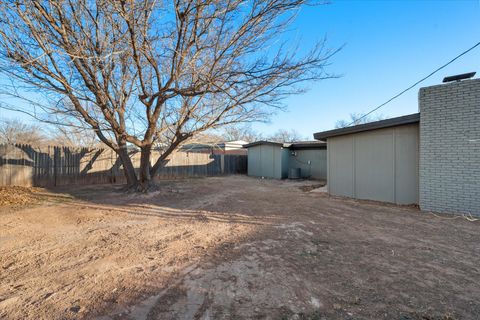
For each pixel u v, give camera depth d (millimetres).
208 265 2934
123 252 3365
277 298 2240
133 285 2494
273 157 16000
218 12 4840
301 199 7590
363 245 3578
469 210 5273
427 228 4438
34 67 5504
